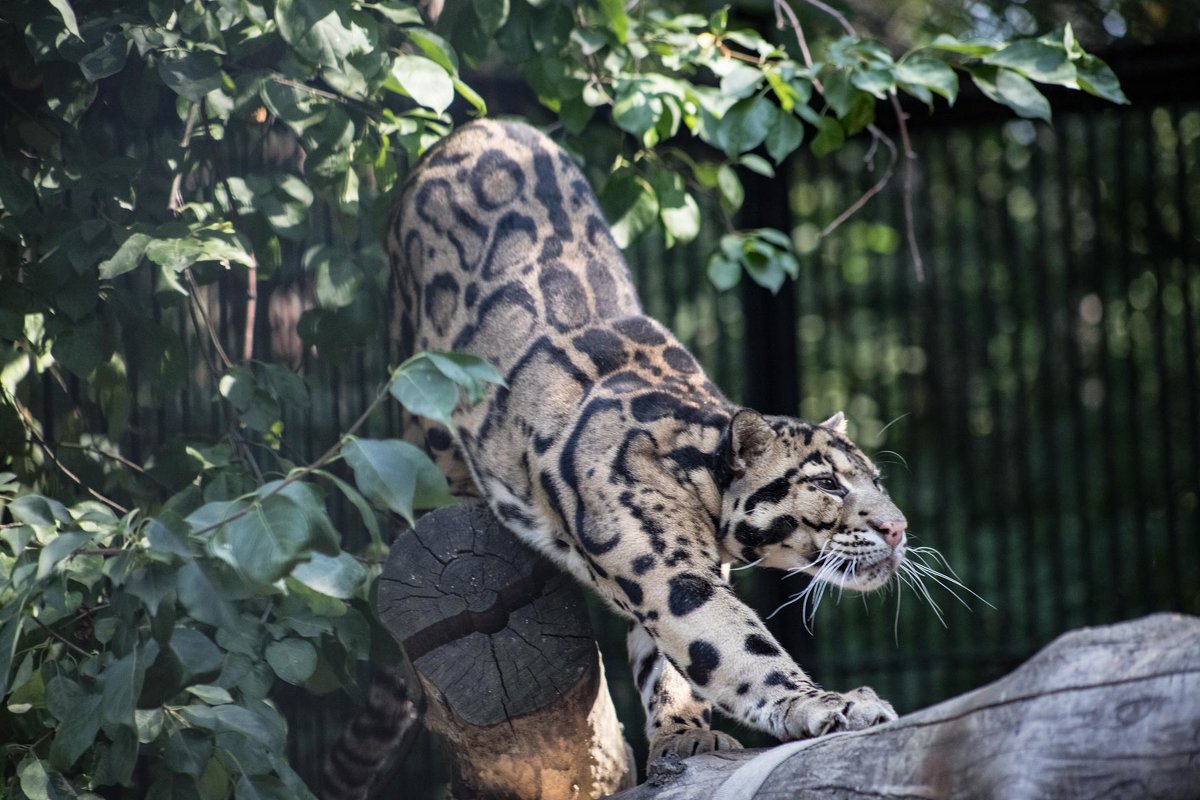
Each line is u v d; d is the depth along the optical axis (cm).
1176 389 1162
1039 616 1141
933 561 1133
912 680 1098
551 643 563
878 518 575
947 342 1162
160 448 700
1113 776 301
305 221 710
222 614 430
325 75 652
